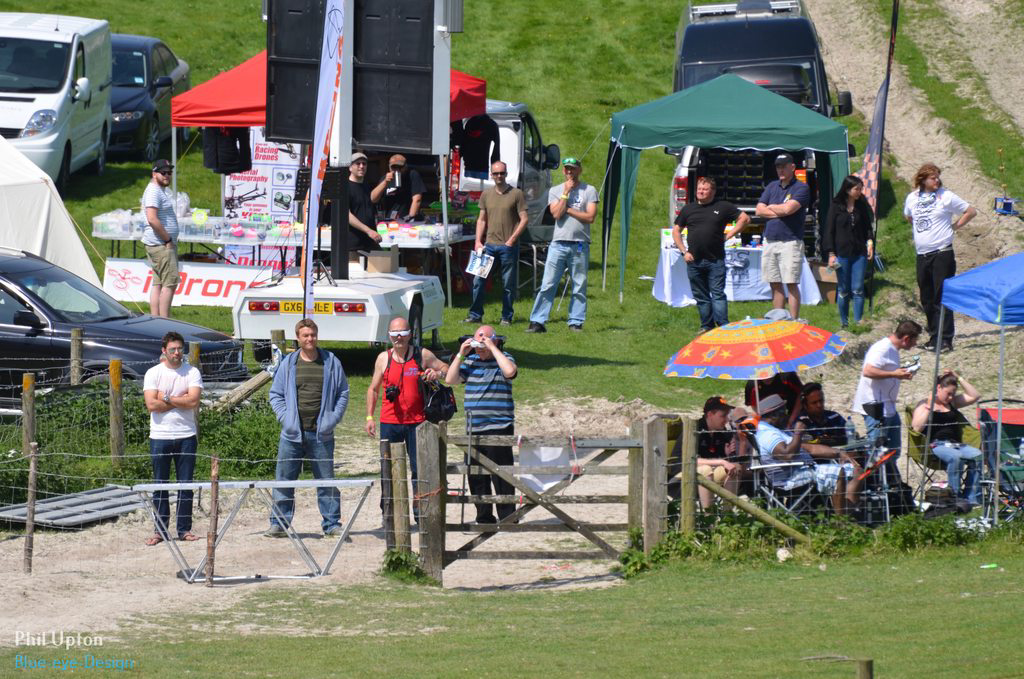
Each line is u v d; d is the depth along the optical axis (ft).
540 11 447.42
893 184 316.19
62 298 186.70
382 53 185.88
